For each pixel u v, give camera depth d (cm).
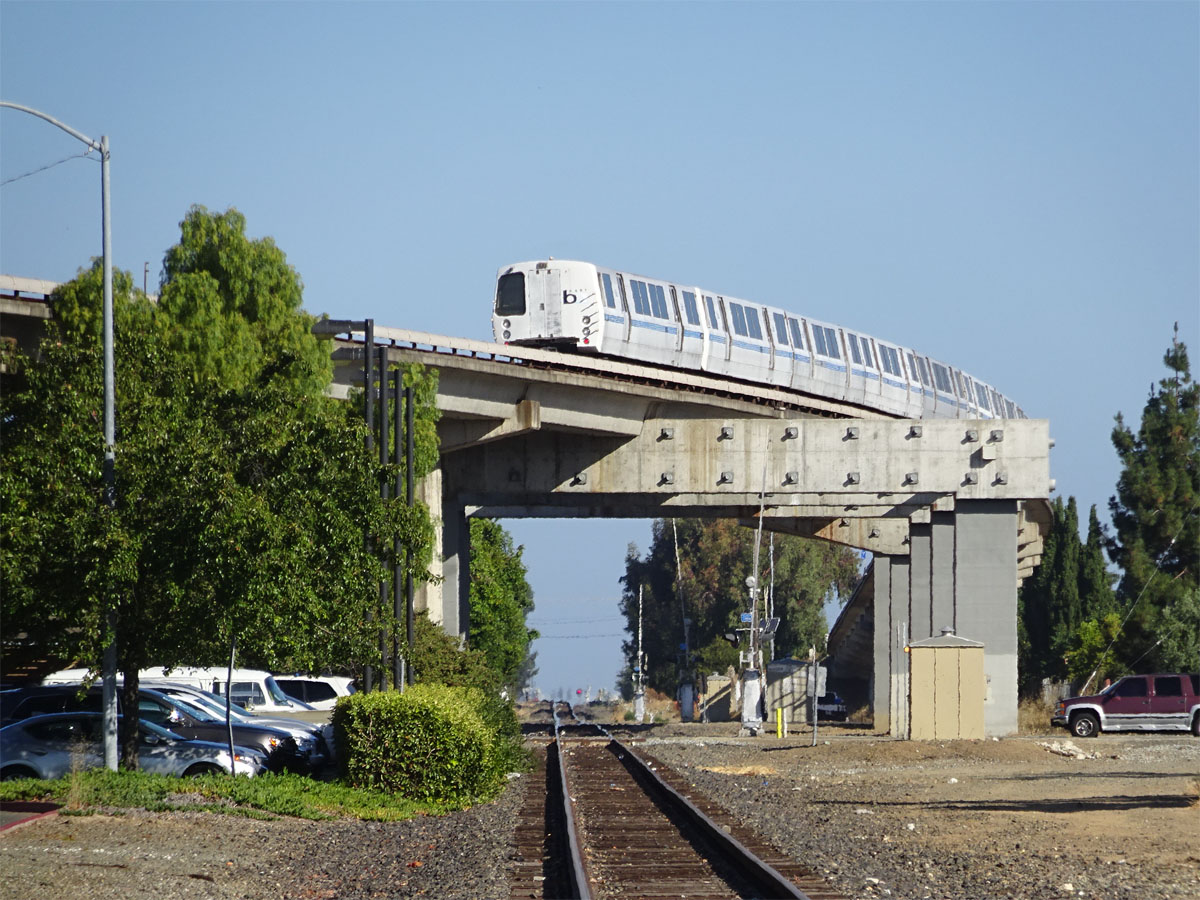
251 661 8681
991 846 4312
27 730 5391
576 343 10888
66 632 5294
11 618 5122
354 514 5681
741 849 3866
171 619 5103
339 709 5944
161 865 3556
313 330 7538
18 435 5172
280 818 4688
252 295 7325
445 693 6525
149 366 5416
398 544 6731
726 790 6706
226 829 4275
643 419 11650
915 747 9438
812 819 5238
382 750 5709
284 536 5112
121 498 4981
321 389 7338
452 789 5728
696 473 11662
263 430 5281
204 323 6862
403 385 9019
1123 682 11519
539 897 3319
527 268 11056
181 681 7650
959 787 6712
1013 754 9050
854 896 3306
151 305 6875
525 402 10588
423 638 9369
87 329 6569
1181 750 9331
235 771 5384
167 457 4962
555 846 4306
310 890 3406
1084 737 11344
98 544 4738
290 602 5100
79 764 4919
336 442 5581
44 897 3045
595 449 11694
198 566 4925
